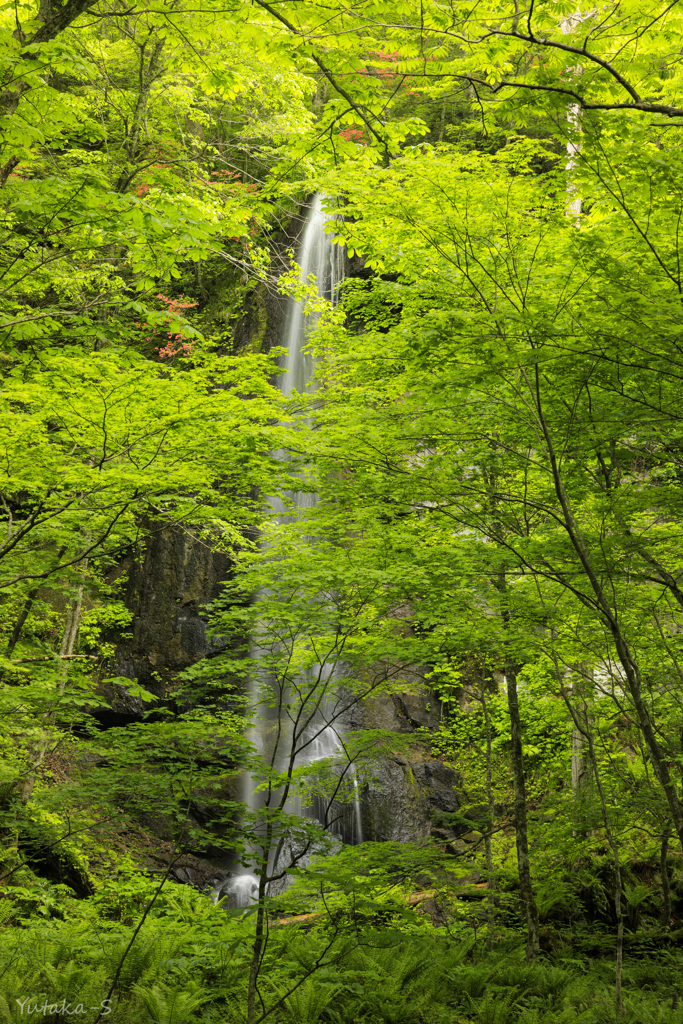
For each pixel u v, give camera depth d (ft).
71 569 33.96
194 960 29.07
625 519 26.53
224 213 27.35
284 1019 25.31
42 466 24.38
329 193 24.57
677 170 17.99
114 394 21.67
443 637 28.81
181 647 67.62
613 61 19.48
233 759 22.15
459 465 27.99
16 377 25.81
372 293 30.32
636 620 31.76
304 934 32.53
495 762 64.69
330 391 30.22
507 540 28.66
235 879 54.44
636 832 52.60
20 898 38.29
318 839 21.66
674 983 37.63
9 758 34.86
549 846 39.96
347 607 26.63
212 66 25.50
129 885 38.99
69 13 21.98
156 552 70.59
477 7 18.03
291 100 45.60
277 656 25.17
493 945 40.93
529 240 23.17
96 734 21.77
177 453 24.21
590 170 19.24
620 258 20.59
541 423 22.15
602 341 20.07
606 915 48.29
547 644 30.14
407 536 28.66
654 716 41.19
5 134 20.95
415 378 26.76
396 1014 27.09
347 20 18.72
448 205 22.50
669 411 21.72
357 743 24.89
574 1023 28.19
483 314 21.58
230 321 85.30
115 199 20.31
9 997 24.53
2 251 26.07
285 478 27.07
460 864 23.27
